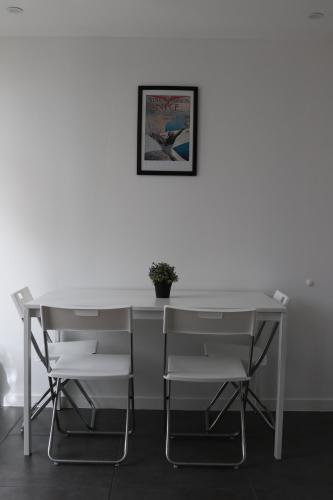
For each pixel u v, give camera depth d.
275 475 2.45
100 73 3.23
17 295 2.81
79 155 3.25
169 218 3.27
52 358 2.86
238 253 3.28
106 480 2.38
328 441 2.84
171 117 3.23
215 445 2.76
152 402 3.30
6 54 3.22
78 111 3.24
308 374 3.32
